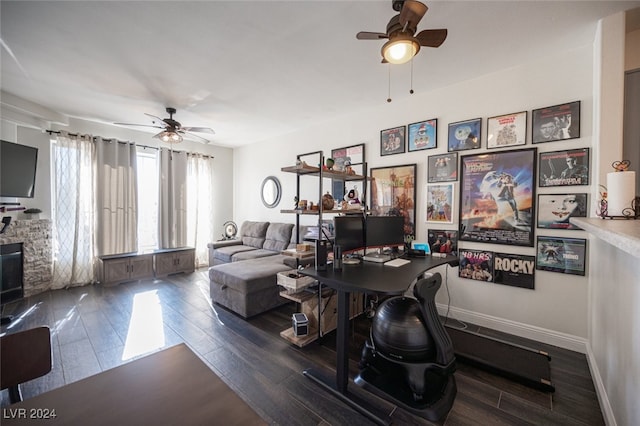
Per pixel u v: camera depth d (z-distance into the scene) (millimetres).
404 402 1698
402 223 2732
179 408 738
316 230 4168
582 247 2311
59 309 3223
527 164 2561
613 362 1491
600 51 1958
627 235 793
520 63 2562
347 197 3219
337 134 4160
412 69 2676
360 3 1809
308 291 2684
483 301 2840
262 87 3078
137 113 3934
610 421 1471
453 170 3002
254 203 5809
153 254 4551
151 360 954
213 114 3998
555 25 2023
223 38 2184
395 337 1751
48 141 3926
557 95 2414
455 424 1586
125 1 1770
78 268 4129
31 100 3439
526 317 2592
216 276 3369
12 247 3355
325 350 2395
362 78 2867
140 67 2627
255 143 5742
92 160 4230
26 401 743
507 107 2666
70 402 746
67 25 2002
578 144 2324
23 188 3355
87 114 3975
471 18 1944
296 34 2137
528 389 1876
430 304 1721
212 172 5926
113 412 716
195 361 958
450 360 1657
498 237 2723
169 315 3105
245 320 3006
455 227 3006
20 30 2051
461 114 2949
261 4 1812
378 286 1657
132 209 4633
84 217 4164
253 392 1856
